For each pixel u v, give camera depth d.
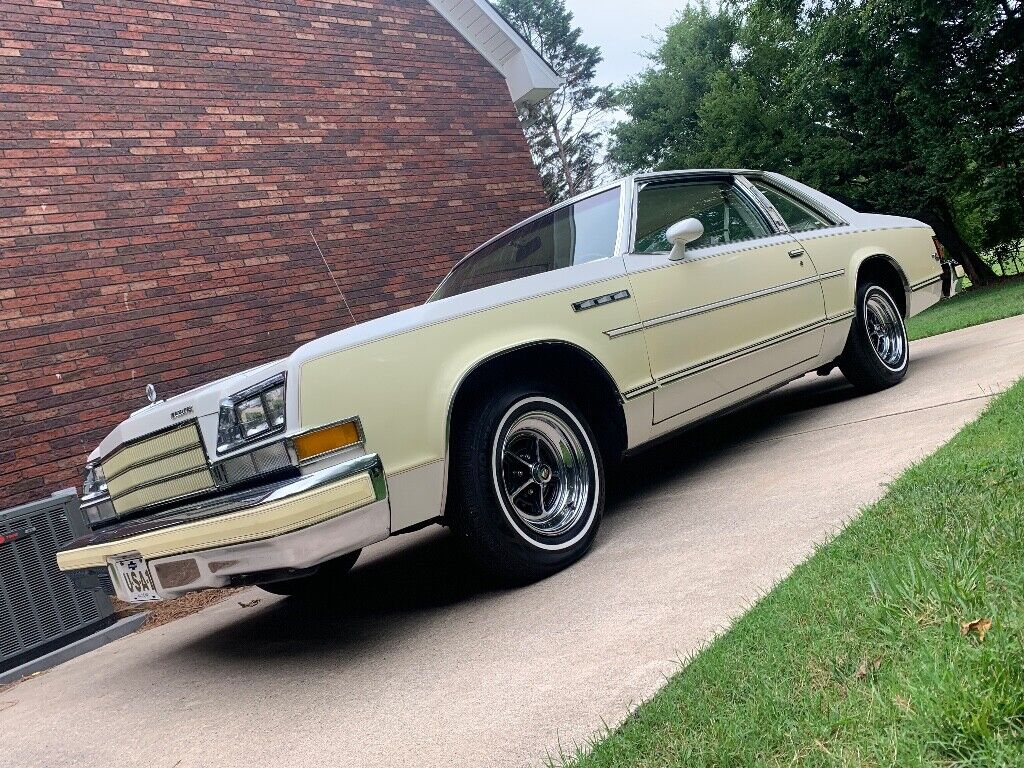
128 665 3.80
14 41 6.53
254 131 7.79
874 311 5.19
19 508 4.50
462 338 3.11
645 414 3.68
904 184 17.88
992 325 7.05
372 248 8.38
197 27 7.61
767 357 4.33
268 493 2.54
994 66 15.38
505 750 1.87
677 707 1.73
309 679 2.80
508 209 9.59
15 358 6.04
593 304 3.55
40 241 6.34
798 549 2.57
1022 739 1.25
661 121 30.12
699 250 4.16
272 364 2.80
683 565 2.81
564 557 3.23
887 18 15.88
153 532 2.82
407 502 2.84
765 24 19.00
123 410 6.45
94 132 6.79
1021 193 15.54
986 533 1.98
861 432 4.02
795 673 1.69
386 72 8.95
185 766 2.33
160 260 6.93
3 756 2.87
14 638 4.36
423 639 2.88
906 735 1.35
